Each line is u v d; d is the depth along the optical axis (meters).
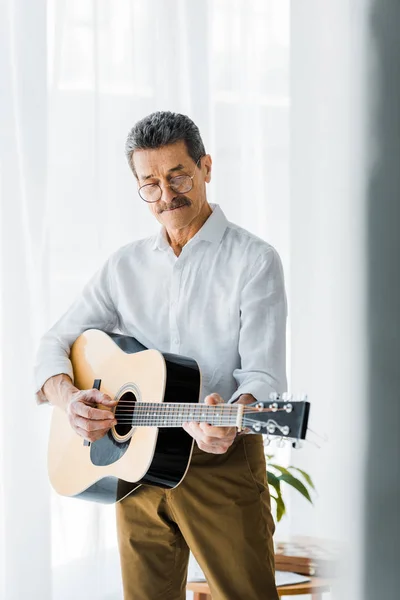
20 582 2.94
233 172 3.33
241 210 3.35
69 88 3.09
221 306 2.23
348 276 2.96
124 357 2.32
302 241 3.29
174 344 2.30
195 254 2.27
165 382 2.14
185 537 2.18
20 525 2.95
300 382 3.26
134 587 2.28
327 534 2.97
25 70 2.96
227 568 2.14
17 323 2.94
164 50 3.22
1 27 2.94
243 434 2.11
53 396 2.43
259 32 3.37
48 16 3.04
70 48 3.10
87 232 3.11
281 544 2.84
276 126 3.37
